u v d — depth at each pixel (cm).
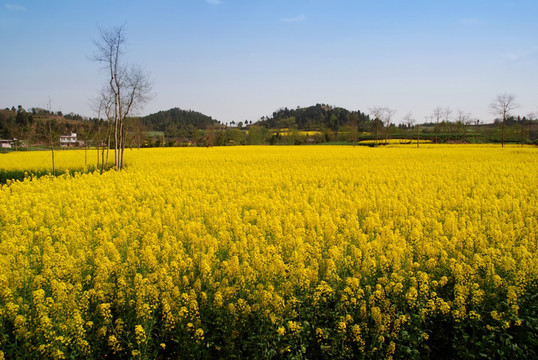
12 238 1016
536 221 1213
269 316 625
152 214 1474
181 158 4191
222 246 973
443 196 1667
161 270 738
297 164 3422
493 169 2577
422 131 11238
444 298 730
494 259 813
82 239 1030
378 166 3047
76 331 591
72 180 2353
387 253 834
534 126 9750
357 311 667
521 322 648
